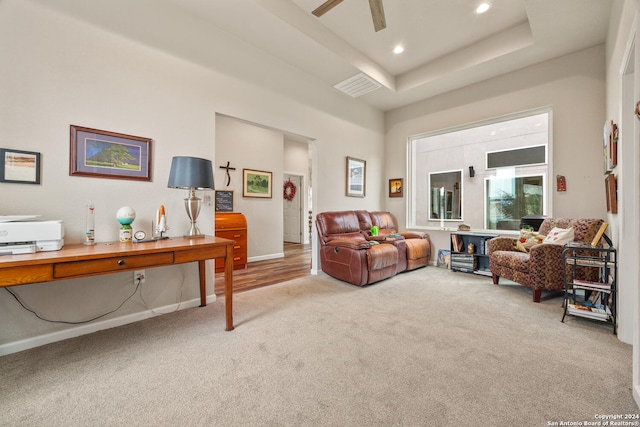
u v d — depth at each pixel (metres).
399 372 1.54
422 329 2.11
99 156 2.12
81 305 2.04
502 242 3.37
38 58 1.86
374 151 5.04
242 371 1.55
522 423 1.16
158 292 2.42
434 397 1.33
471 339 1.94
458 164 4.61
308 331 2.07
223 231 4.15
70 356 1.71
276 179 5.46
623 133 1.96
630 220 1.89
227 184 4.72
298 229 7.85
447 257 4.36
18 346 1.78
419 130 4.75
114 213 2.19
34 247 1.55
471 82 4.00
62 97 1.95
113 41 2.18
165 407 1.26
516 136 3.95
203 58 2.71
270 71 3.32
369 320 2.28
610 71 2.65
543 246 2.71
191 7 2.55
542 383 1.43
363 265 3.22
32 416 1.20
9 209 1.77
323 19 3.04
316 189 4.04
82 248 1.74
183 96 2.58
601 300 2.34
